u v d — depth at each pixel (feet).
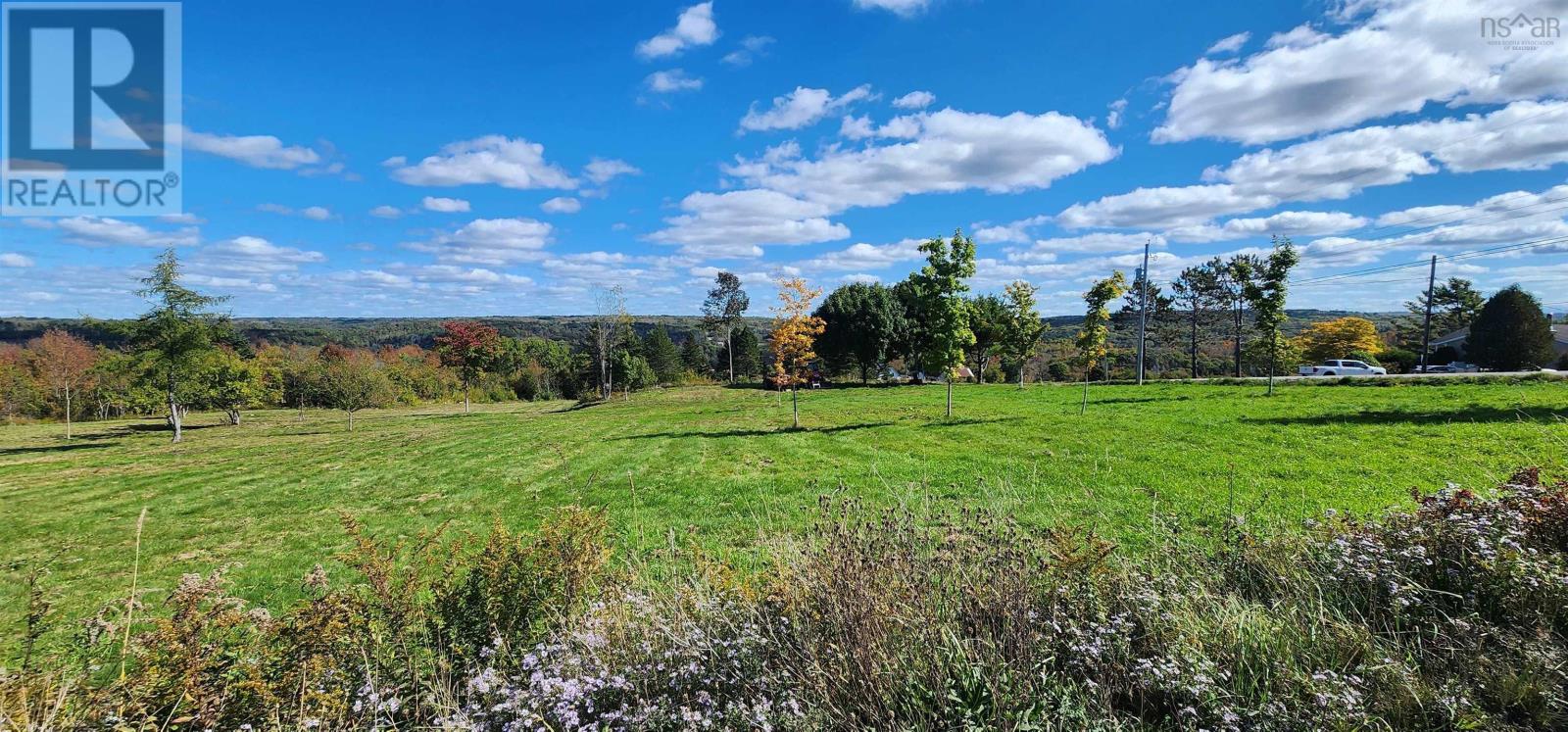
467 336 147.02
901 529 10.80
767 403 108.78
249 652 8.80
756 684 8.11
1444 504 11.22
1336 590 10.02
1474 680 7.76
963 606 8.71
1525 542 9.91
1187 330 162.09
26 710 6.97
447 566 11.79
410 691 8.91
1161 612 9.31
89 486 51.21
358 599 10.00
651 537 24.90
